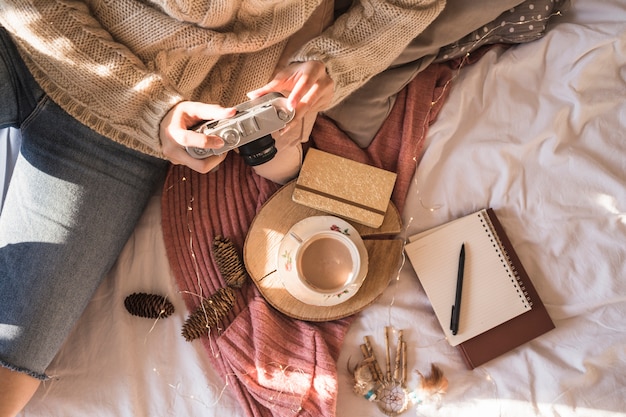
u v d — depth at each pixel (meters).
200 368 1.14
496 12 1.18
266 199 1.21
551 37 1.26
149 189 1.20
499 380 1.13
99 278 1.13
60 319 1.08
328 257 1.13
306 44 0.99
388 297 1.18
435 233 1.19
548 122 1.22
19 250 1.06
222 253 1.15
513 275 1.16
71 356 1.15
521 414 1.11
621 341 1.12
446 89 1.27
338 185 1.17
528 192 1.21
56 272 1.06
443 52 1.25
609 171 1.19
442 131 1.23
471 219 1.19
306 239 1.12
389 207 1.18
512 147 1.21
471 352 1.13
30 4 0.89
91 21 0.92
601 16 1.26
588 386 1.10
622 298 1.14
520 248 1.19
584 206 1.19
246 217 1.22
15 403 1.05
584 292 1.16
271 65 1.05
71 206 1.08
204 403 1.12
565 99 1.24
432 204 1.22
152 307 1.14
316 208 1.17
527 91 1.25
